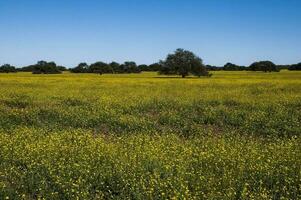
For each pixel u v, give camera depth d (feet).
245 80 198.90
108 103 88.79
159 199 31.78
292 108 83.87
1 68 408.87
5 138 50.44
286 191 32.68
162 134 58.95
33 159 41.27
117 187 34.24
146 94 113.80
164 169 37.47
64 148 44.96
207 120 69.67
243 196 30.78
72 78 225.15
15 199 32.35
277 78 226.99
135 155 40.83
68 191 32.55
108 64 389.80
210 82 179.83
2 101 95.86
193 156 43.29
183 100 95.66
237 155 42.55
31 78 221.25
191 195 32.24
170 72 304.09
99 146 45.73
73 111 76.02
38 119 70.28
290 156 41.83
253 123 65.36
